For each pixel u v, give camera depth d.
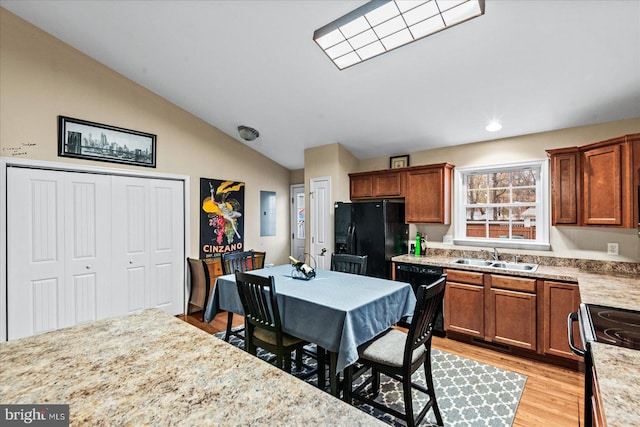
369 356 1.88
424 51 2.51
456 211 3.76
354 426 0.67
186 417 0.70
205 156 4.40
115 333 1.20
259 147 4.96
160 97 3.93
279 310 2.17
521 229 3.44
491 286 2.97
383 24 2.32
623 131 2.81
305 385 0.84
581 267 2.98
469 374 2.55
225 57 3.05
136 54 3.24
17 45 2.93
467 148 3.71
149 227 3.84
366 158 4.59
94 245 3.41
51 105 3.11
